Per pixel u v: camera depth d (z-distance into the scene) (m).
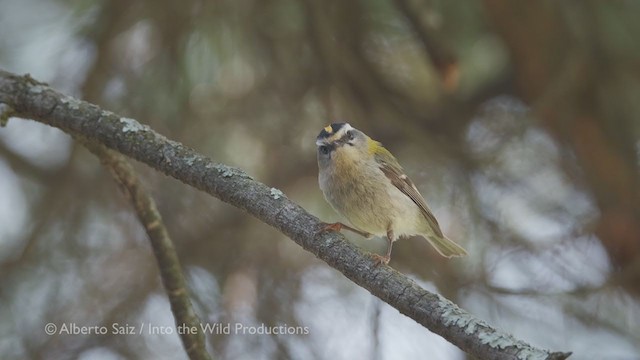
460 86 12.45
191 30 11.09
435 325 5.58
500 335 5.28
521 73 12.03
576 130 11.80
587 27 10.73
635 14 10.76
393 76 12.67
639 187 11.86
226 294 11.47
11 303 11.01
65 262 11.41
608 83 11.36
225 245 11.85
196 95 11.77
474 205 11.68
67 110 7.26
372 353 10.69
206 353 7.49
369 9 11.33
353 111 11.85
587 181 12.09
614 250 12.02
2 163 11.63
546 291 10.90
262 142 12.31
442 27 11.36
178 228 11.74
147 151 7.02
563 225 12.00
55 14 11.02
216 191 6.81
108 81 11.34
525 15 11.26
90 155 11.59
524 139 12.08
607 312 11.45
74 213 11.49
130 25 11.09
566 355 4.91
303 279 11.91
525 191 12.14
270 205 6.64
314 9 11.01
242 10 11.09
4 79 7.41
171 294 7.57
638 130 11.72
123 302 11.40
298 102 12.12
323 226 6.49
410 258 11.69
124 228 11.87
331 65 11.23
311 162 12.48
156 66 11.38
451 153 11.70
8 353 10.82
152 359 11.23
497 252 11.63
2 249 11.38
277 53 11.55
